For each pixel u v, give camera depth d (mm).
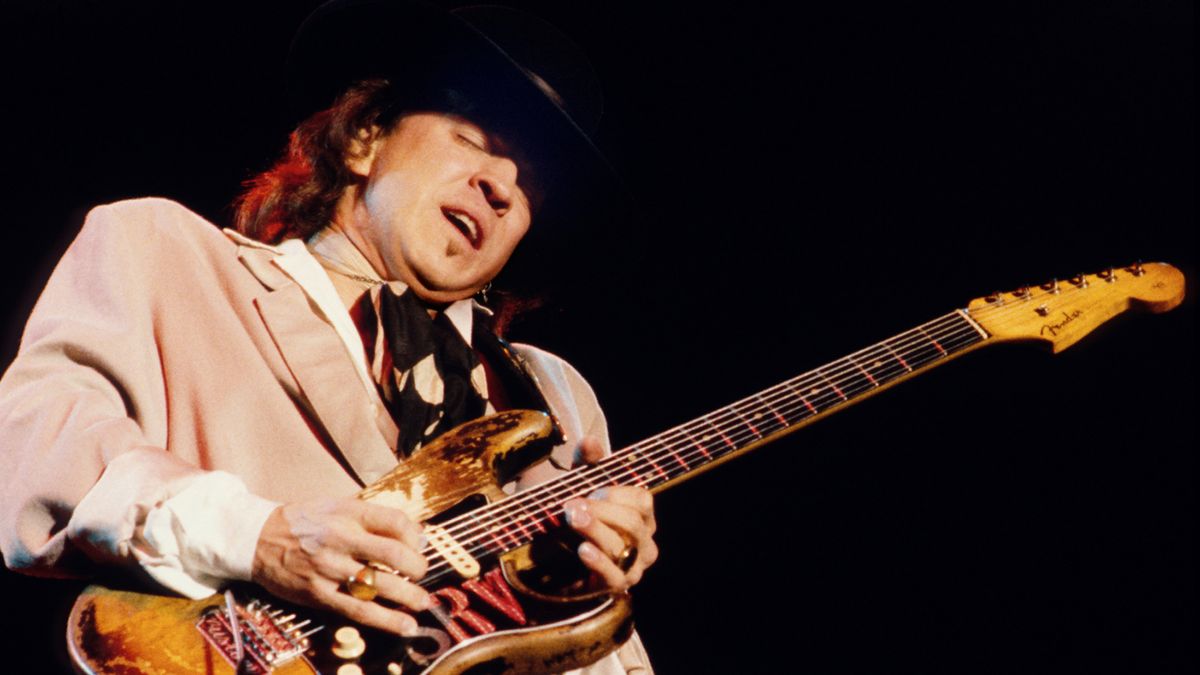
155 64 5805
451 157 4074
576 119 4461
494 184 4086
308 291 3682
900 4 7207
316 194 4086
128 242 3535
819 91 7250
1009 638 6480
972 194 7266
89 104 5727
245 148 5918
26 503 3020
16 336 5398
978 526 6668
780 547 6582
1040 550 6625
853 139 7266
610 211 4699
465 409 3812
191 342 3486
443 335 3891
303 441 3479
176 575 2908
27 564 3053
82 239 3578
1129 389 6793
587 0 6879
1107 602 6512
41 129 5645
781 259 7109
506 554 3330
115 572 3000
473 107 4172
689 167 7117
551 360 4578
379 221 3994
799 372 6980
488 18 4480
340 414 3520
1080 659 6426
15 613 4980
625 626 3297
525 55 4414
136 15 5785
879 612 6516
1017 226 7234
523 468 3762
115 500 2918
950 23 7402
